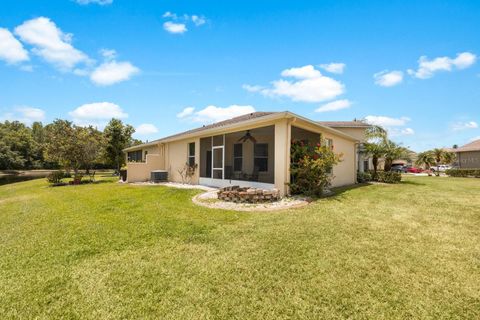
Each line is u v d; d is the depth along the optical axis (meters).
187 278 2.99
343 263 3.33
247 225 5.13
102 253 3.79
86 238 4.50
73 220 5.89
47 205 8.23
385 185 13.48
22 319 2.32
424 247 3.88
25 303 2.55
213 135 11.92
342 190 10.92
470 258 3.47
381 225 5.07
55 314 2.38
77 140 16.08
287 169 8.48
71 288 2.82
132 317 2.31
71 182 16.33
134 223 5.44
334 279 2.92
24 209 7.74
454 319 2.24
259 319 2.26
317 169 8.79
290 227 4.94
